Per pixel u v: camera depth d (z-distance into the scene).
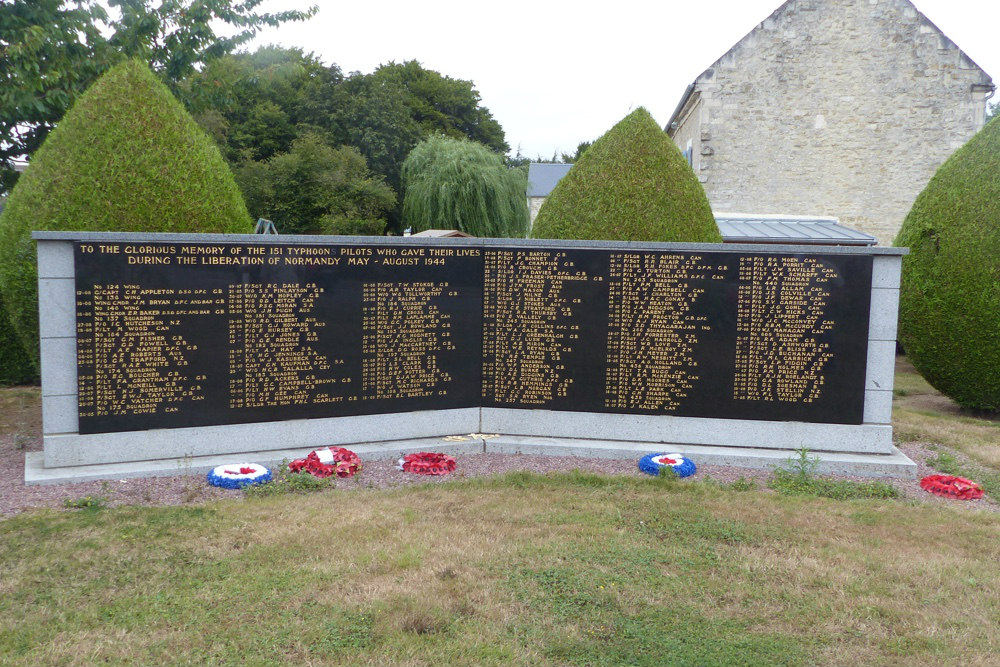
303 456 8.57
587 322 9.40
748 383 9.16
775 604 5.38
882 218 22.25
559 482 8.15
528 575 5.72
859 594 5.56
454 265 9.39
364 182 39.31
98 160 8.60
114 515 6.82
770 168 22.56
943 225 12.24
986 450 10.07
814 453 9.03
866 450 9.03
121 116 8.74
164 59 15.73
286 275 8.59
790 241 16.91
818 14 22.08
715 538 6.62
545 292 9.44
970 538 6.78
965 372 12.48
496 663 4.52
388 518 6.89
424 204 36.12
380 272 9.03
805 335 8.98
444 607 5.16
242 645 4.66
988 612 5.31
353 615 5.03
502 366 9.63
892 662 4.63
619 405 9.45
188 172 8.91
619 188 10.38
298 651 4.61
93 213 8.55
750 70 22.44
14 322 9.48
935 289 12.34
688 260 9.13
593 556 6.11
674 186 10.41
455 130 51.53
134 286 7.93
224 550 6.11
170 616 5.01
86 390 7.88
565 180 10.92
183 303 8.16
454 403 9.59
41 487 7.55
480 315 9.59
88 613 5.04
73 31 13.95
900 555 6.32
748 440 9.22
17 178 14.59
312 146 39.00
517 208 37.53
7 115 13.15
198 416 8.36
